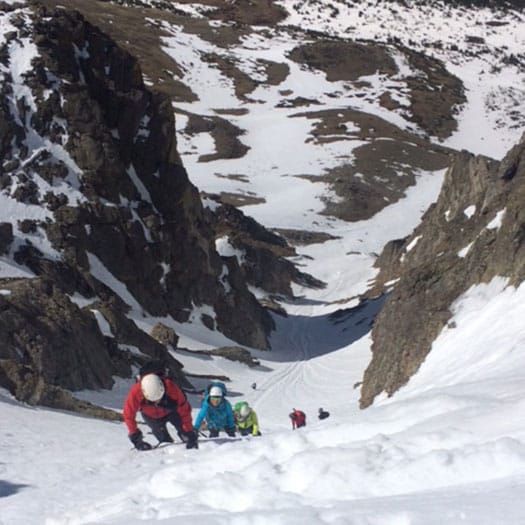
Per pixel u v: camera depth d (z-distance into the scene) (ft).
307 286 305.53
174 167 188.03
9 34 176.04
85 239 157.79
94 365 106.42
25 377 77.51
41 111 167.22
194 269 183.01
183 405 33.32
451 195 239.91
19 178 157.89
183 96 607.78
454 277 95.45
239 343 186.09
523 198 90.53
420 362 87.45
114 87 184.24
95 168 168.04
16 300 102.83
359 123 579.89
